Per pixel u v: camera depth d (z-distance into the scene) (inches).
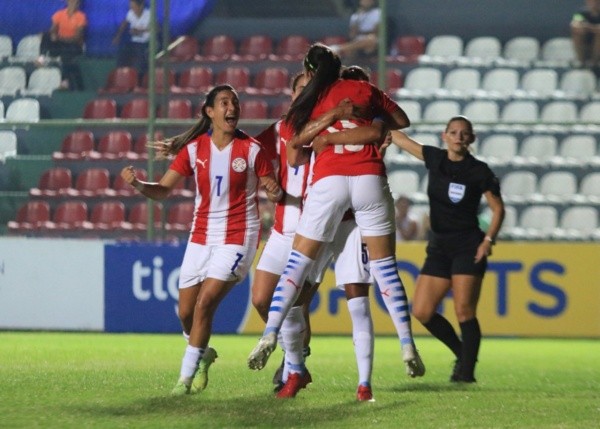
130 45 1526.8
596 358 1225.4
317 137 721.6
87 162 1530.5
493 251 1450.5
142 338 1414.9
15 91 1536.7
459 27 1636.3
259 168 780.0
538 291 1444.4
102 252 1481.3
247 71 1600.6
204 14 1562.5
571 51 1627.7
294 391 770.8
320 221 717.3
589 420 666.2
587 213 1549.0
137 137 1530.5
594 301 1439.5
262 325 1462.8
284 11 1590.8
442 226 938.7
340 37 1560.0
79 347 1267.2
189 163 792.9
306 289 772.0
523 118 1630.2
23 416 662.5
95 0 1530.5
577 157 1558.8
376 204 717.9
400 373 1010.1
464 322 927.0
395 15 1622.8
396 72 1631.4
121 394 784.9
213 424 630.5
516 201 1551.4
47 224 1530.5
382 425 631.8
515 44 1637.6
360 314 745.0
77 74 1537.9
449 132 936.9
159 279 1470.2
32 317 1491.1
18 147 1531.7
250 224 785.6
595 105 1617.9
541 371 1069.1
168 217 1515.7
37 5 1537.9
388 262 727.7
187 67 1558.8
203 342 780.6
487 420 660.1
